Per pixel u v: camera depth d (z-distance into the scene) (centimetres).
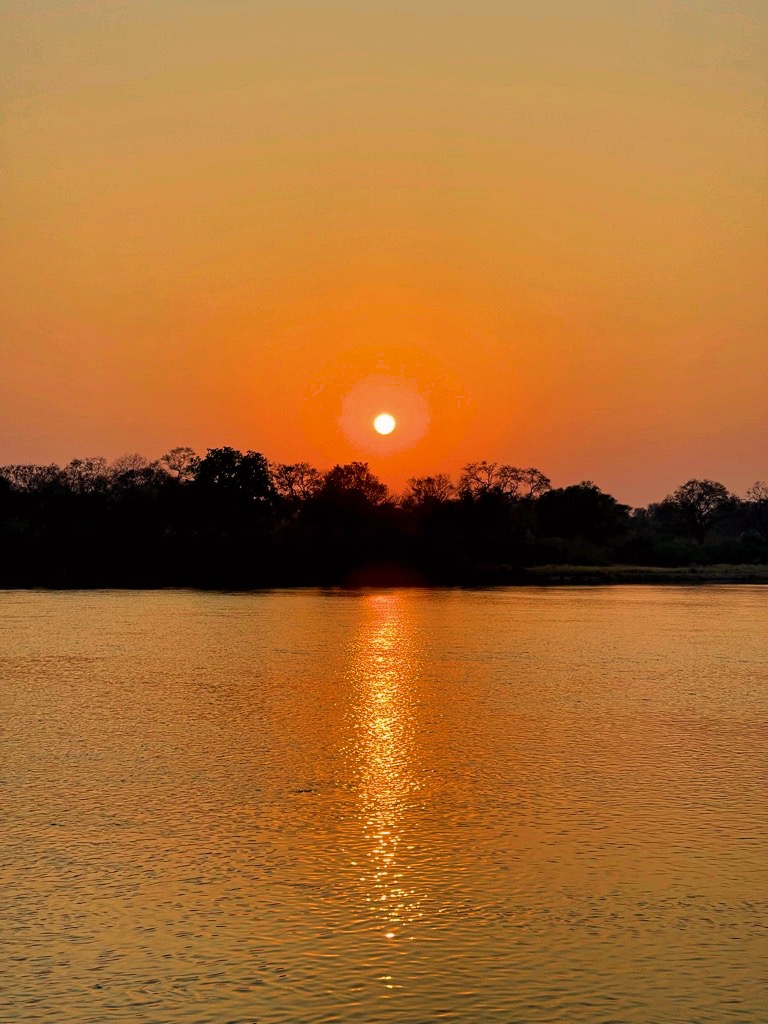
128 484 17900
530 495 18800
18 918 1689
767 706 3759
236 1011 1405
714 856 1992
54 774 2644
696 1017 1393
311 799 2405
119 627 7156
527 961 1546
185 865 1936
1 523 14412
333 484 15362
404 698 3950
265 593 11494
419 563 14575
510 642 6181
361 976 1501
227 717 3503
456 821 2225
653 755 2889
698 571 15475
